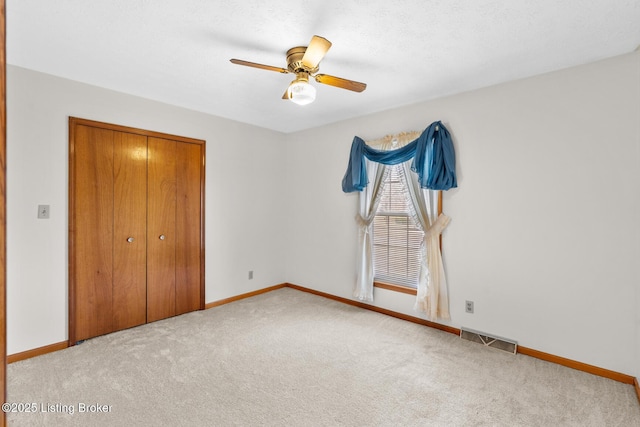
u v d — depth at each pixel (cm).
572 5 169
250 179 418
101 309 291
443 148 293
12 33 199
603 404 196
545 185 252
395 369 238
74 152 272
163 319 335
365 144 361
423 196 316
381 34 199
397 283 348
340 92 298
